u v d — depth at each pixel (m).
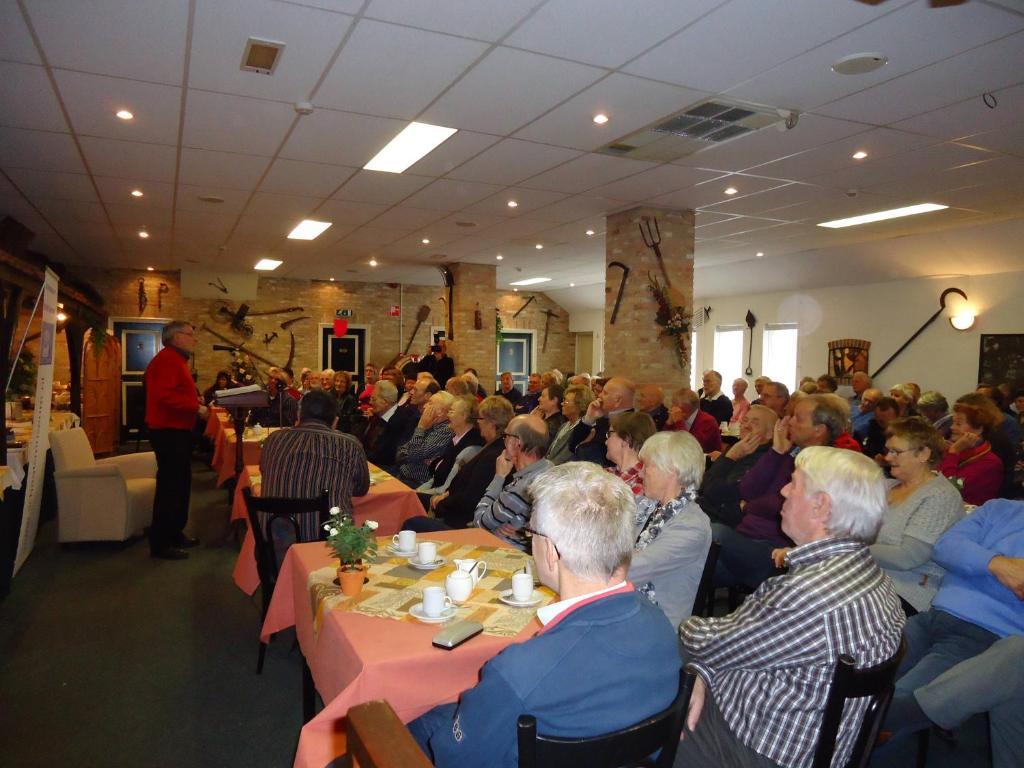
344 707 1.62
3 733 2.59
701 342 12.77
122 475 5.11
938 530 2.52
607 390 4.75
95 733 2.61
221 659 3.27
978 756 2.55
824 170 5.54
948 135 4.66
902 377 9.48
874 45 3.29
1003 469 4.10
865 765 1.61
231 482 6.61
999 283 8.37
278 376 8.14
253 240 9.12
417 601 2.04
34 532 4.96
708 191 6.31
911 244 8.66
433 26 3.11
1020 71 3.59
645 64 3.52
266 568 3.06
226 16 3.03
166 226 8.14
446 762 1.28
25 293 4.85
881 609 1.54
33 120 4.41
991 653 1.97
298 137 4.75
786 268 10.46
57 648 3.36
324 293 13.80
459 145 4.91
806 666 1.53
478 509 3.30
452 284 11.31
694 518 2.25
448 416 5.03
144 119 4.39
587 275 12.84
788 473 3.29
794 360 11.21
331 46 3.33
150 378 4.84
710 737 1.67
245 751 2.51
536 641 1.27
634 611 1.32
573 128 4.52
